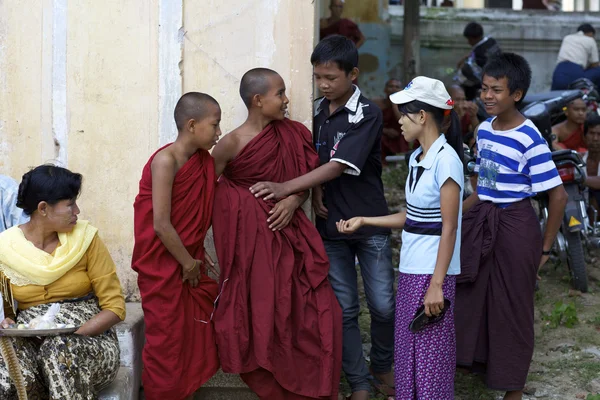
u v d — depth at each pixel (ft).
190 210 11.84
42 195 11.05
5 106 13.75
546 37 38.04
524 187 12.52
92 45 13.50
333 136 12.76
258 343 11.76
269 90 12.04
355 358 12.93
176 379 11.70
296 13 13.12
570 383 13.85
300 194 12.34
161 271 11.71
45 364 10.83
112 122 13.58
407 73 34.40
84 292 11.73
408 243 11.50
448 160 11.10
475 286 12.57
